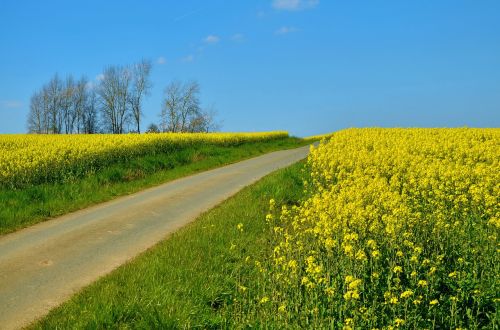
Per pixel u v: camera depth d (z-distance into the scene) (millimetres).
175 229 12820
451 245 9500
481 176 15219
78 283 9070
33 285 9047
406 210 10328
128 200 17281
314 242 9375
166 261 9547
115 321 7055
